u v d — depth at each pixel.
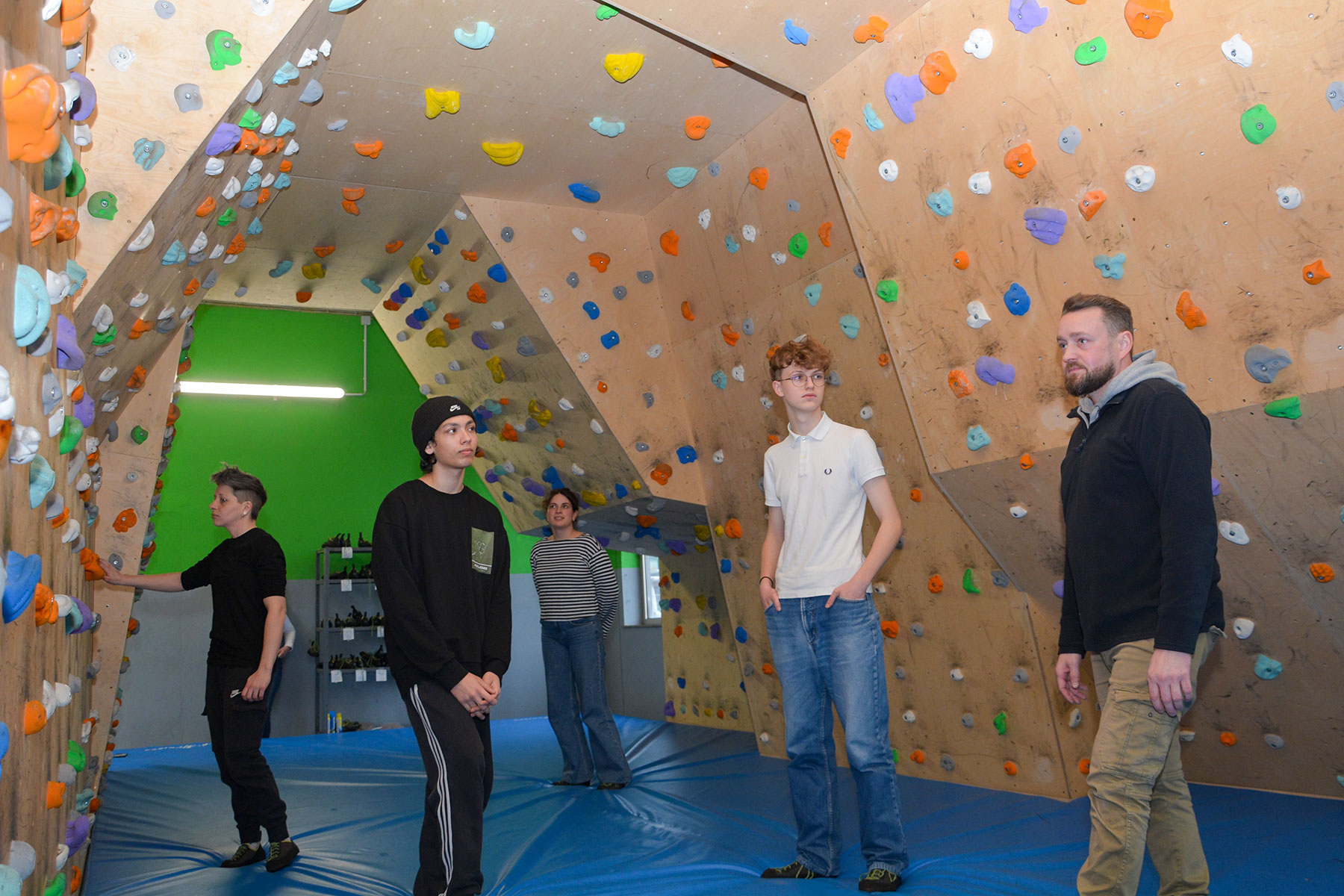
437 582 2.32
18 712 1.42
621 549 7.21
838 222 3.67
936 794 3.94
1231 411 2.52
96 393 2.82
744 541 4.98
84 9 1.62
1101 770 1.85
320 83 3.38
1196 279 2.46
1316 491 2.55
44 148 1.25
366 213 4.64
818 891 2.62
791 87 3.22
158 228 2.33
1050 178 2.66
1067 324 2.09
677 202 4.50
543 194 4.50
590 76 3.45
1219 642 3.19
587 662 4.58
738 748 5.59
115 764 6.17
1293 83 2.10
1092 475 2.00
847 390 4.00
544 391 5.16
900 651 4.32
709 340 4.67
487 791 2.39
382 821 3.94
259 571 3.29
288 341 8.32
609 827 3.61
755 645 5.14
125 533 3.77
